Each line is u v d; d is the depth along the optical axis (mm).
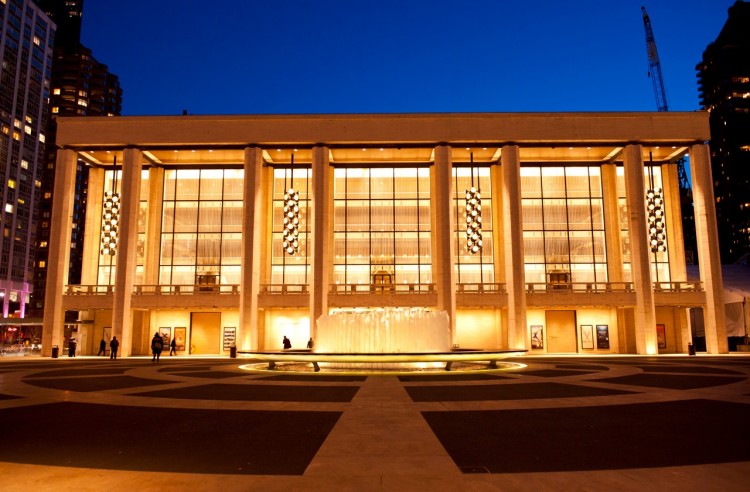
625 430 9695
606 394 15000
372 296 43281
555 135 44562
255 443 8750
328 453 7949
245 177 44438
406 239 49781
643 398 14070
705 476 6648
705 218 44250
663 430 9688
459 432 9547
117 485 6398
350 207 50156
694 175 45281
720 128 163875
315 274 42969
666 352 46406
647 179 50438
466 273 49188
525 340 42469
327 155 44969
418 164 50312
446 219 43469
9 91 129625
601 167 50406
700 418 10945
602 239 49656
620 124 44719
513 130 44625
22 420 11125
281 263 49156
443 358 23406
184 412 12094
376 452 8000
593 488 6152
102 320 47156
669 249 49469
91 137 44969
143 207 49906
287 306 43531
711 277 43500
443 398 14250
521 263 43281
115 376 22234
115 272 44344
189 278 48906
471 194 42000
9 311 127875
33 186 136375
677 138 44688
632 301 43125
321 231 43562
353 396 14836
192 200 50000
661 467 7094
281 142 44719
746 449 8172
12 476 6812
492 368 25562
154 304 43531
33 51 137875
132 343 45344
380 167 50625
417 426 10117
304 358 23734
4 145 127500
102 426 10391
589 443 8617
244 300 42906
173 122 45062
